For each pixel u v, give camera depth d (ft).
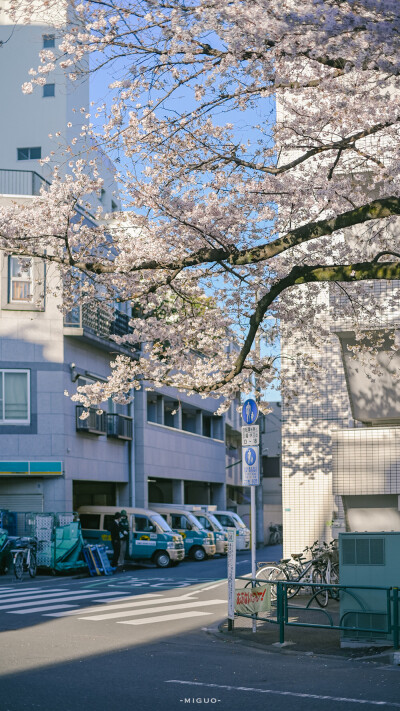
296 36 33.40
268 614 51.21
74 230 51.70
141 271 51.26
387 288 61.11
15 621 48.65
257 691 28.40
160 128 44.68
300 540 67.72
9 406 109.40
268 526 214.48
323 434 68.03
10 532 98.32
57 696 26.99
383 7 29.01
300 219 50.37
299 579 58.23
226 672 32.50
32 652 36.68
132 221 51.90
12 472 108.06
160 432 148.87
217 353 59.52
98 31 39.34
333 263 52.75
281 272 51.01
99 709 25.14
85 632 43.93
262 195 46.62
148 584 77.51
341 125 45.50
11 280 110.32
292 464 68.49
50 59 41.42
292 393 64.13
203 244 48.08
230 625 44.96
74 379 113.60
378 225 56.65
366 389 60.85
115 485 134.72
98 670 32.27
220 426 193.57
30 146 159.53
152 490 166.61
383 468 55.98
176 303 55.62
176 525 127.65
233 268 52.80
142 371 57.52
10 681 29.58
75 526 90.53
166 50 38.99
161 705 25.90
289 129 46.21
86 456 118.32
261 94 41.57
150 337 55.62
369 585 39.32
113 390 57.72
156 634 43.70
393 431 56.08
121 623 48.16
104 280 51.78
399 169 43.24
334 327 59.47
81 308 112.37
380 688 29.12
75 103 162.50
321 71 38.78
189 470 166.30
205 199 47.52
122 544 102.73
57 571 91.04
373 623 38.81
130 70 40.27
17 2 40.65
